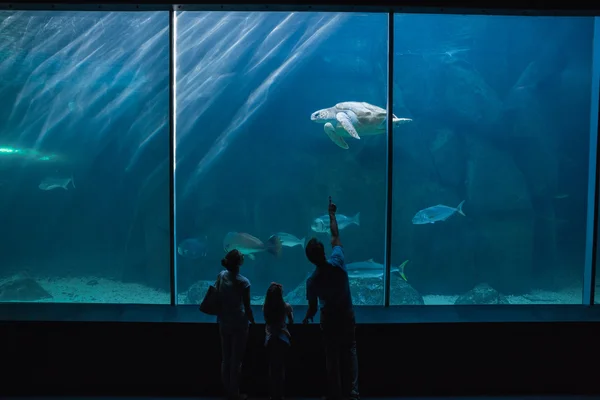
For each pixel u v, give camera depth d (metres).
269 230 19.02
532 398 4.45
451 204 13.80
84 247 17.75
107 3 4.70
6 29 12.51
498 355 4.53
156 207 14.68
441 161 13.94
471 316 4.73
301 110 18.55
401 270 7.62
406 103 14.64
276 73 17.56
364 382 4.50
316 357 4.48
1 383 4.47
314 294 3.99
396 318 4.66
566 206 12.84
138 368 4.49
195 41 15.49
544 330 4.54
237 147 18.73
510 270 12.27
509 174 12.92
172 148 5.14
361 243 16.55
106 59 14.05
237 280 4.09
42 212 17.55
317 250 3.99
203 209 18.89
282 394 4.03
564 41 13.57
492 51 14.07
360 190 16.00
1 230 17.31
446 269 14.68
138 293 11.80
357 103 8.45
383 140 14.74
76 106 15.59
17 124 16.16
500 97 13.70
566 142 13.16
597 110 5.54
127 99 15.20
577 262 12.69
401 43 14.77
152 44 13.91
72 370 4.48
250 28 15.94
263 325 4.46
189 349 4.47
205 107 18.00
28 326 4.45
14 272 16.75
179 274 18.28
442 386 4.52
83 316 4.66
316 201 17.42
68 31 13.30
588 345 4.55
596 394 4.54
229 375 4.10
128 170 16.81
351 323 4.00
